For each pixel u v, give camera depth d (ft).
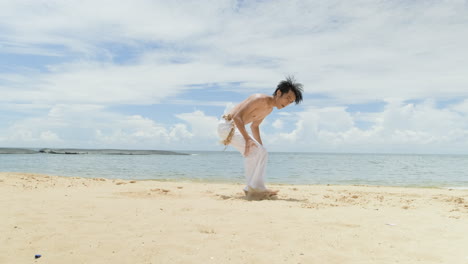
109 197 16.97
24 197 16.11
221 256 7.54
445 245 8.59
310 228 10.28
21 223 10.37
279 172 61.72
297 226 10.52
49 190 19.54
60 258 7.25
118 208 13.37
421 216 12.57
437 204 16.15
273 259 7.41
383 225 10.85
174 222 10.85
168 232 9.53
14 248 7.88
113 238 8.81
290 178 46.55
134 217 11.58
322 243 8.65
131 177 42.98
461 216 12.67
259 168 17.37
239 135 17.70
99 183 25.00
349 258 7.53
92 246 8.09
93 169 58.70
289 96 16.74
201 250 7.93
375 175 54.24
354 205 15.49
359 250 8.12
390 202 16.83
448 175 55.52
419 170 74.33
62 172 49.98
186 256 7.49
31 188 20.01
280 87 16.79
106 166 70.08
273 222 11.08
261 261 7.27
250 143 17.13
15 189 19.16
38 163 78.28
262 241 8.75
